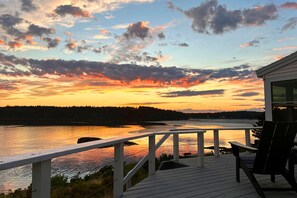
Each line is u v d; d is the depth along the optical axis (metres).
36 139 40.88
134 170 4.12
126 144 19.89
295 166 5.43
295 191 3.52
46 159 1.67
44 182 1.72
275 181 4.20
